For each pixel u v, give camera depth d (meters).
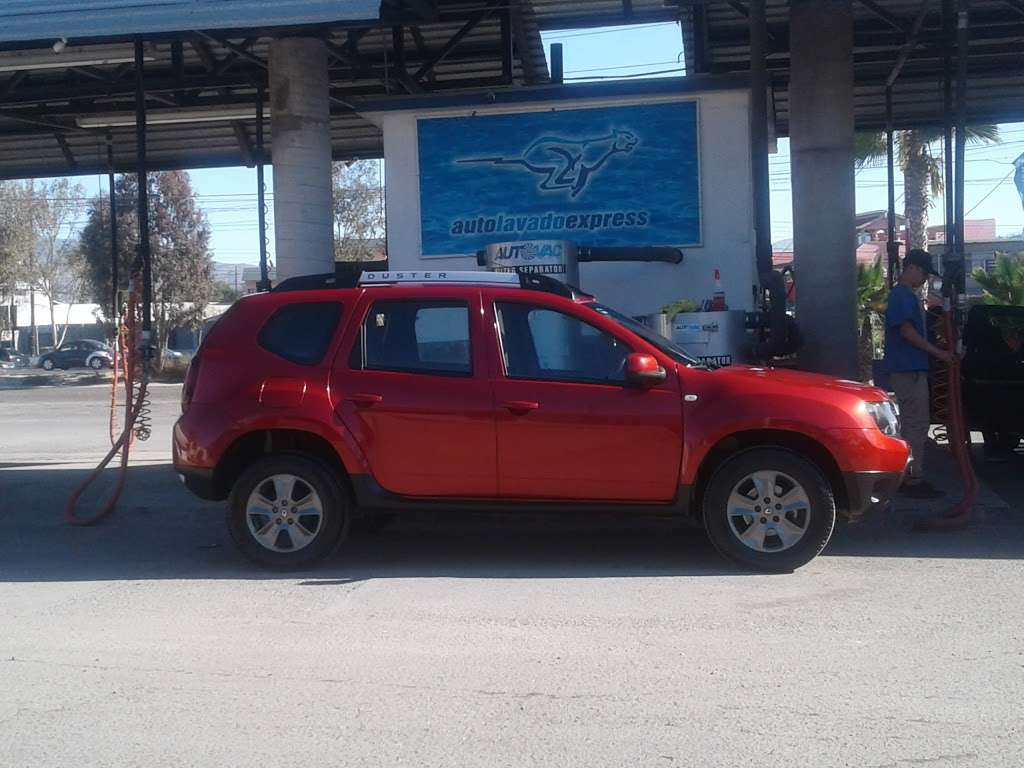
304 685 5.80
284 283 8.70
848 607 7.00
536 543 9.05
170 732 5.21
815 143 13.04
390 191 13.84
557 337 7.98
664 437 7.73
